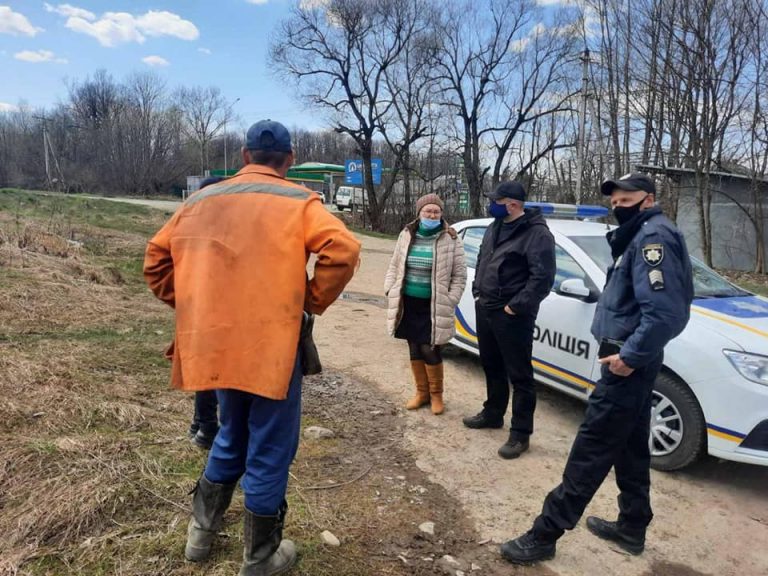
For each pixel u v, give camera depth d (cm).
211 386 206
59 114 6719
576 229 499
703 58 1561
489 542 290
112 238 1387
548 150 2878
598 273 438
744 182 1717
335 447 381
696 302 407
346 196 3891
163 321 636
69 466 292
